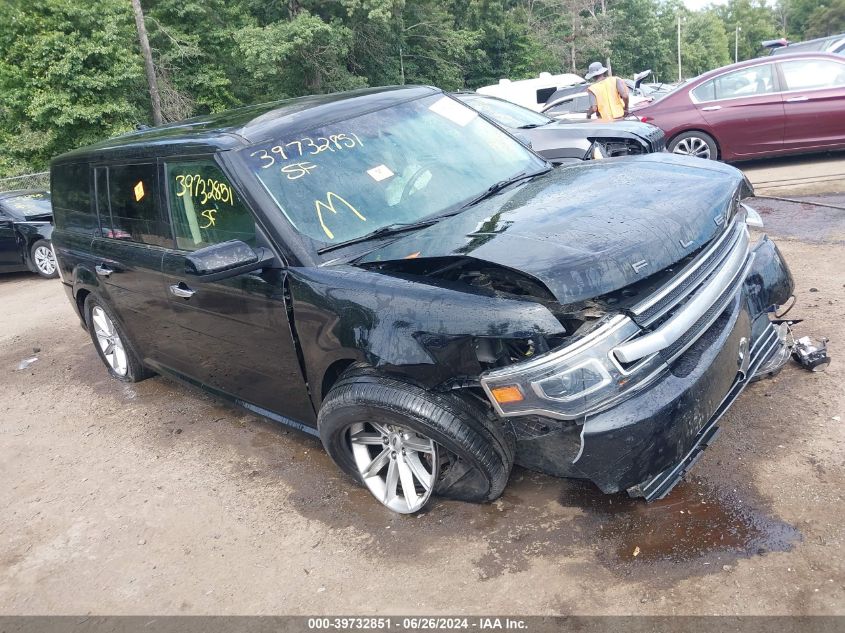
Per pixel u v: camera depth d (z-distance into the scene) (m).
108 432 5.01
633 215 2.99
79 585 3.37
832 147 9.65
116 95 24.91
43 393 6.04
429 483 3.21
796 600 2.50
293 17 31.30
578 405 2.62
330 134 3.86
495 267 2.80
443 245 3.06
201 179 3.83
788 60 9.69
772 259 3.81
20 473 4.63
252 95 32.88
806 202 7.77
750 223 3.76
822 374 3.97
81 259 5.23
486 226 3.16
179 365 4.77
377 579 3.01
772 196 8.30
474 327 2.67
